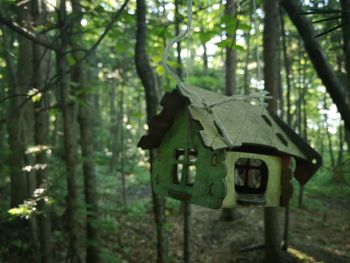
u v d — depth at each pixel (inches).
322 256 297.7
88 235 246.5
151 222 394.9
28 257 260.8
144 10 162.4
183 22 172.7
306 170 123.0
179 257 304.0
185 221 215.0
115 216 394.6
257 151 118.3
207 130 98.6
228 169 103.2
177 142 117.6
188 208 214.8
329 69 100.7
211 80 242.1
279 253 277.3
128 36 196.2
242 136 104.4
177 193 113.5
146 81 164.7
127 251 313.0
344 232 371.6
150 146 126.6
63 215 311.0
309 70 500.7
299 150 120.4
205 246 331.6
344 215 421.1
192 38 243.4
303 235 352.5
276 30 253.9
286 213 300.8
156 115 115.6
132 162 697.6
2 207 296.5
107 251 272.1
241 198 106.4
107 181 561.9
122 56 431.2
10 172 261.1
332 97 100.4
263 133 113.0
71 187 186.4
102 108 882.1
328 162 645.9
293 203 458.3
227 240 339.0
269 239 279.4
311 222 396.8
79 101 197.6
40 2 169.2
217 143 96.4
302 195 472.4
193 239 342.6
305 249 308.7
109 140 758.5
